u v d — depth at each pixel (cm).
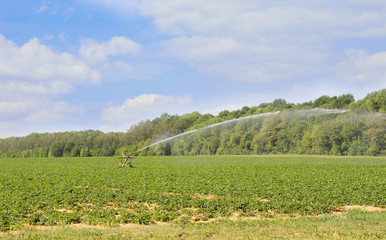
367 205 2531
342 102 10950
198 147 10950
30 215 2106
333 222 1914
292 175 4412
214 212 2241
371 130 8919
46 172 5297
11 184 3612
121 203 2500
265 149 10262
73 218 1978
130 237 1589
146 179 4062
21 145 16488
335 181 3725
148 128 13612
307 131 9806
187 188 3219
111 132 15038
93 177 4400
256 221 1953
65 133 17762
